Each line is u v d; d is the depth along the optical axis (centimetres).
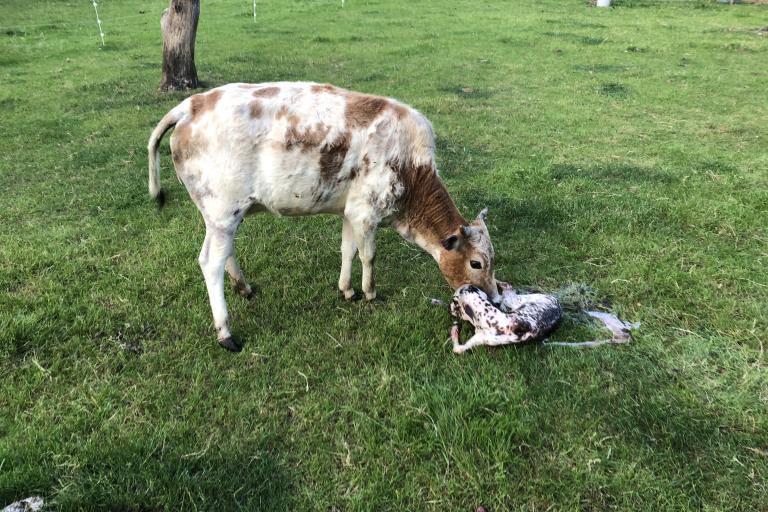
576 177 639
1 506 259
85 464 280
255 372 351
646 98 966
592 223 534
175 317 398
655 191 596
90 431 305
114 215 549
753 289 434
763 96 967
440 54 1312
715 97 968
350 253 410
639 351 372
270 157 342
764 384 341
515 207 568
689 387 340
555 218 550
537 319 360
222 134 334
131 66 1198
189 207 571
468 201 589
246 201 352
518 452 294
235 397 329
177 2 955
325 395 334
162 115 860
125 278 440
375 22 1753
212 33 1566
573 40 1479
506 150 735
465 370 351
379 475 279
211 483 273
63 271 446
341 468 287
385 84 1042
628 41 1474
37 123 817
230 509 263
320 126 343
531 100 964
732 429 310
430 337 387
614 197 586
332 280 459
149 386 336
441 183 389
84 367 348
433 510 265
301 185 355
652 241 503
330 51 1334
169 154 705
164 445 293
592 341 381
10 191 600
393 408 320
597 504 269
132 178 638
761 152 711
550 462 289
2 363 347
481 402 317
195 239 504
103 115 859
